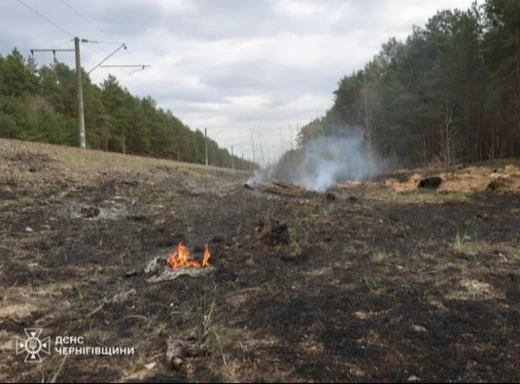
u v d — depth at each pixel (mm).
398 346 2186
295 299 2896
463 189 10320
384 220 6254
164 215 6348
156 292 3057
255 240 4648
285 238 4539
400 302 2842
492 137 22109
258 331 2385
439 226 5812
